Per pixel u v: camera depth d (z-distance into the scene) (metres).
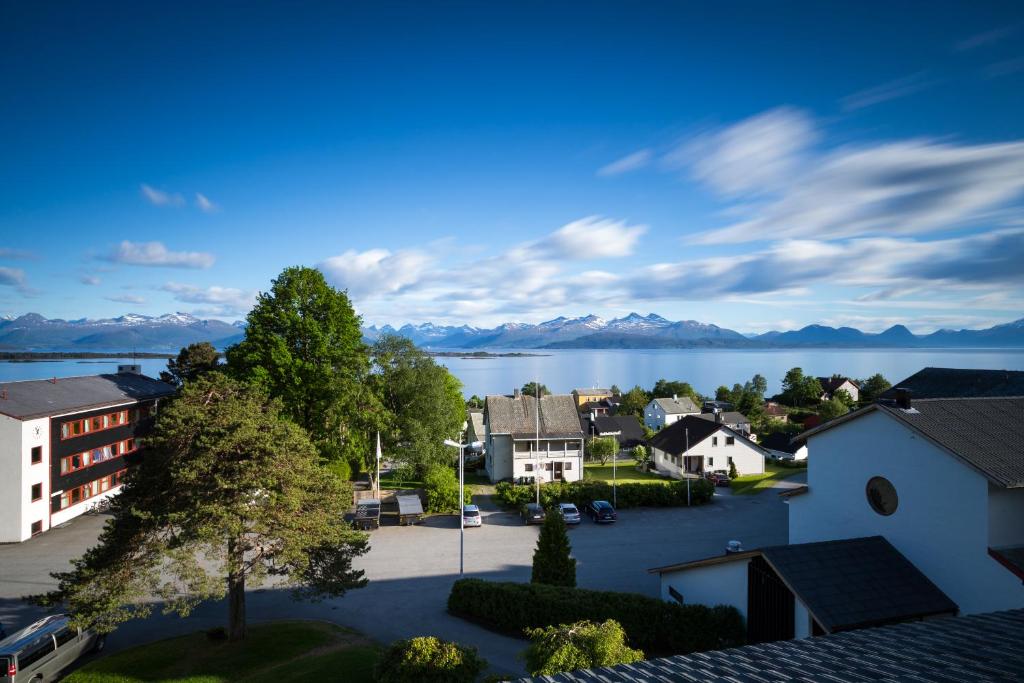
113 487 46.03
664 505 45.62
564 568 24.77
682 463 60.47
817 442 23.22
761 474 60.50
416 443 50.09
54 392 42.50
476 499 48.81
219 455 19.98
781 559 18.30
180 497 19.19
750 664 9.23
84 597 18.19
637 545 35.53
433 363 54.66
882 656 9.34
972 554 17.05
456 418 55.88
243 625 21.70
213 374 24.03
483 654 21.05
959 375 43.12
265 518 19.41
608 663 13.56
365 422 46.72
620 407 116.44
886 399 20.83
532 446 59.22
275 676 18.50
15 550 34.22
